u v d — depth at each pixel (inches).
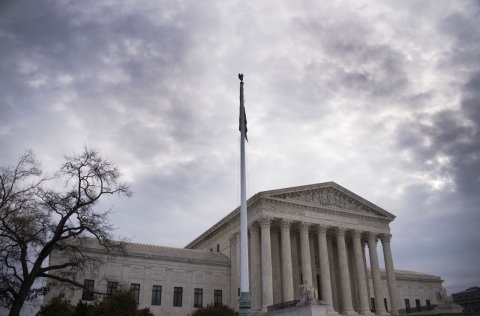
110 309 2039.9
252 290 3161.9
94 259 2032.5
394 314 3444.9
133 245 3366.1
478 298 4584.2
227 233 3860.7
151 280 3262.8
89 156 1978.3
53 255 2849.4
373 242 3690.9
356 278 3538.4
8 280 1683.1
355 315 3221.0
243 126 1552.7
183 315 3267.7
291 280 3090.6
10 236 1734.7
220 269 3582.7
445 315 2341.3
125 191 2085.4
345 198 3698.3
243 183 1440.7
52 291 2795.3
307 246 3284.9
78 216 1910.7
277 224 3412.9
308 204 3422.7
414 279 4854.8
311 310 2370.8
